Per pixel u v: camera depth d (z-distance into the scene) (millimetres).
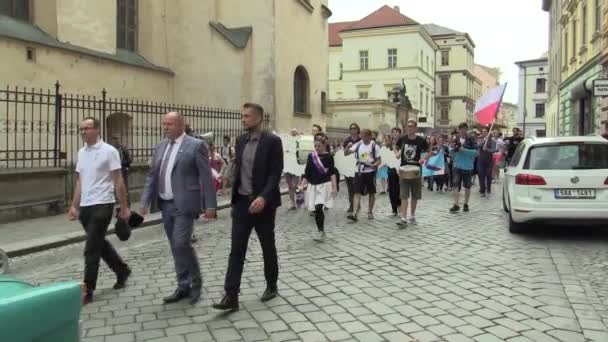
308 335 4539
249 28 20500
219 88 20234
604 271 6551
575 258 7250
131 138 15234
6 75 12820
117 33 18266
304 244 8422
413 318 4930
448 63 78062
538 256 7387
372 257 7434
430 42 68312
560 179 8359
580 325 4719
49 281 6488
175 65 20516
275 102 20641
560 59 31938
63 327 2135
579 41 24406
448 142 17797
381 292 5754
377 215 11586
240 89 20031
